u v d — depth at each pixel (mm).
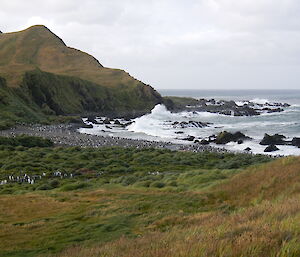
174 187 27781
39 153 56781
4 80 127000
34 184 38469
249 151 67500
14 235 16188
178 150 65812
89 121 122688
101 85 181250
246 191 20828
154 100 183000
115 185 33031
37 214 21312
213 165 48750
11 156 53812
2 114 102312
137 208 20188
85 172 45594
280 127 101000
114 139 80812
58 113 140500
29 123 102938
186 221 15383
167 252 6309
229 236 7375
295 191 17625
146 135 93250
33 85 141000
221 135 78000
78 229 16469
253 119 125062
